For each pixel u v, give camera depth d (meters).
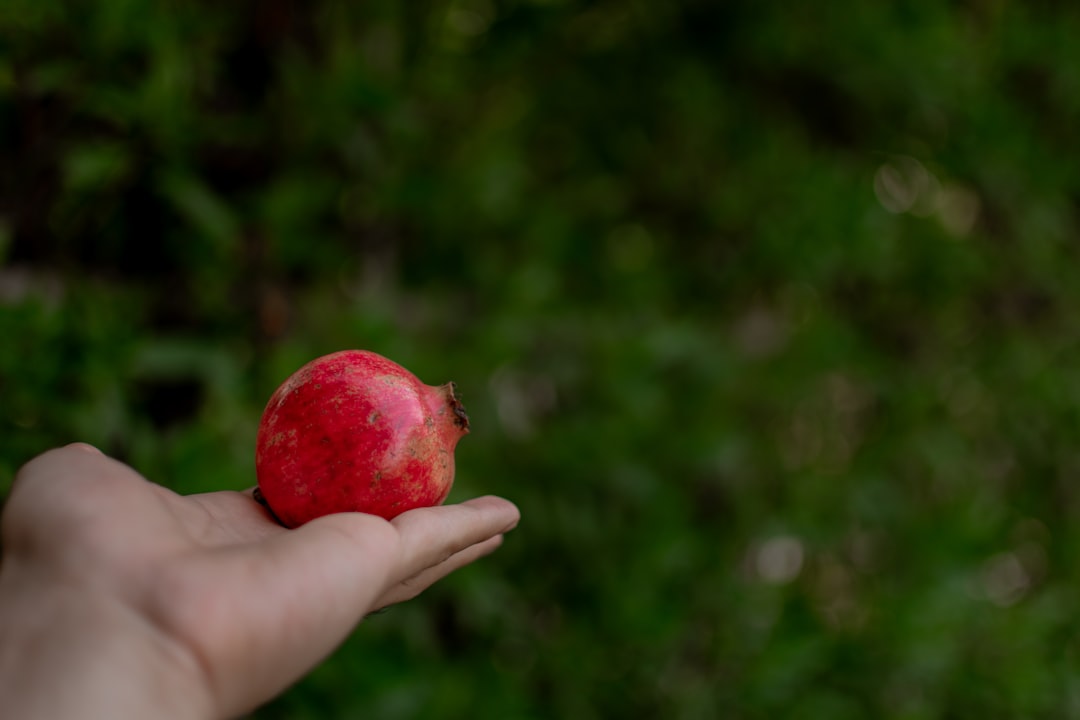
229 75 0.72
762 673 0.78
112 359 0.64
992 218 1.08
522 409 0.84
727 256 0.95
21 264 0.67
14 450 0.61
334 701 0.65
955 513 0.96
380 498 0.52
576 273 0.91
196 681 0.43
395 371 0.54
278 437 0.52
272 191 0.71
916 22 0.96
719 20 0.92
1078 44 1.10
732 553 0.87
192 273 0.70
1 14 0.62
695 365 0.87
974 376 1.06
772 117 0.96
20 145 0.66
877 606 0.89
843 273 0.97
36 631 0.43
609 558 0.79
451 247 0.80
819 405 0.96
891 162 1.00
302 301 0.74
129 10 0.64
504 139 0.84
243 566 0.45
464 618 0.74
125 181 0.67
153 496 0.48
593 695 0.77
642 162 0.95
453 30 0.81
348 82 0.72
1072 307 1.12
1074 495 1.11
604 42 0.91
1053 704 0.93
